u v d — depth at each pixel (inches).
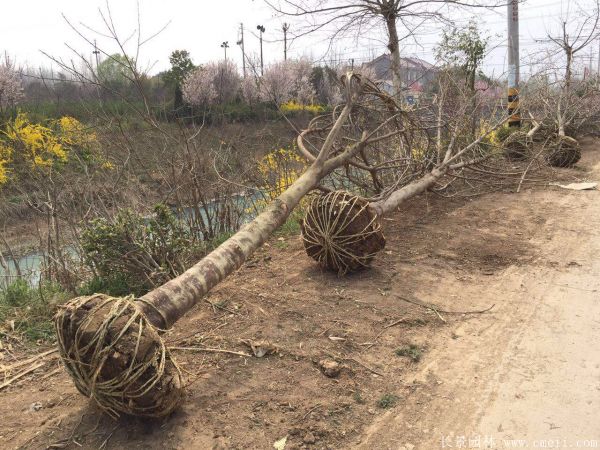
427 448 106.0
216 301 171.2
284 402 118.6
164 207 188.9
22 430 109.7
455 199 312.7
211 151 269.6
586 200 312.5
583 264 206.8
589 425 111.9
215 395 120.5
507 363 136.7
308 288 181.0
